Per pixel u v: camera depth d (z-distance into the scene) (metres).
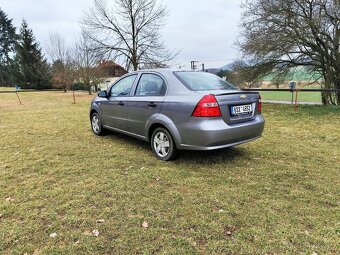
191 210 2.71
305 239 2.24
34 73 42.62
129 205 2.82
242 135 3.79
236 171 3.74
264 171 3.73
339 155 4.41
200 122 3.52
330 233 2.31
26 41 43.25
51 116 9.41
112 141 5.50
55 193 3.11
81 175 3.66
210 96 3.51
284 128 6.66
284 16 11.19
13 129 6.95
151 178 3.53
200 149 3.60
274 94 23.83
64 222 2.52
